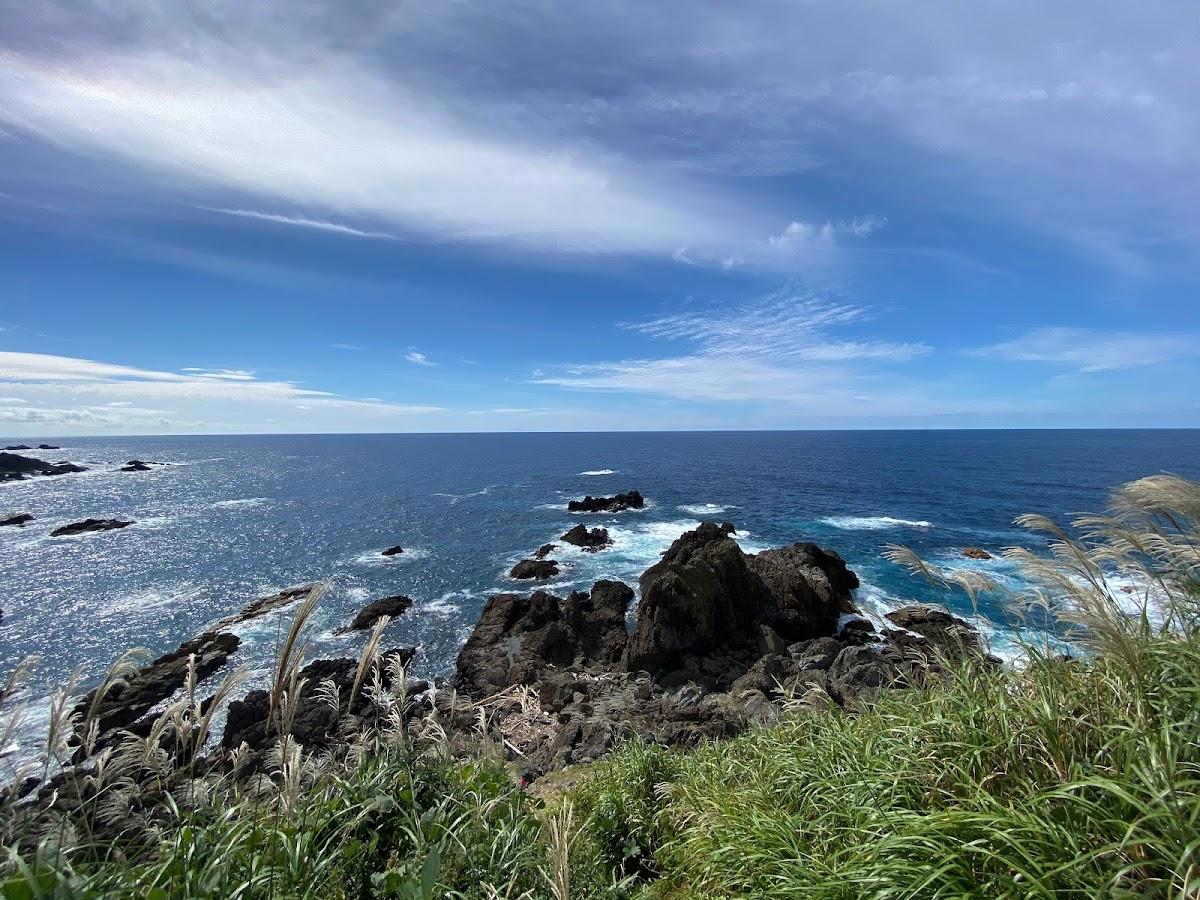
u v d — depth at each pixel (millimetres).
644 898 4121
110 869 2885
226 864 2912
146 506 64688
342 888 3291
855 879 2670
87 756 3332
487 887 3318
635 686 19859
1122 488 4062
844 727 5023
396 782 4344
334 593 32344
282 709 3730
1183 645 3281
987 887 2371
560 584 33250
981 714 3482
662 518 51094
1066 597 3805
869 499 56781
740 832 3979
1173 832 2240
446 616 28812
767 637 22969
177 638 26672
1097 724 3061
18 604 31062
